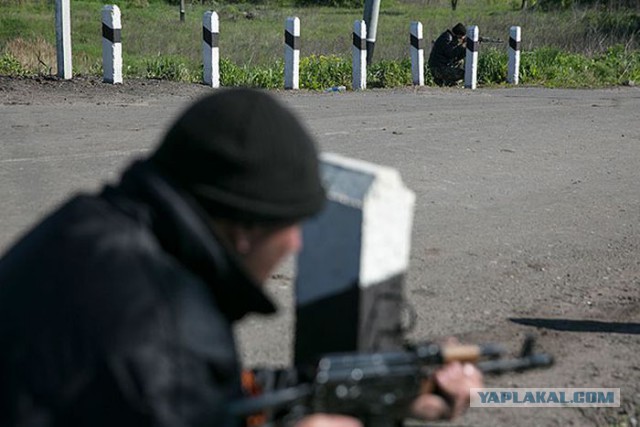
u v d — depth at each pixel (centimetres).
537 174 1510
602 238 1177
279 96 2289
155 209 283
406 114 2064
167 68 2458
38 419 250
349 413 350
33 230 295
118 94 2025
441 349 373
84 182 1190
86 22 5378
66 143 1427
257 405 323
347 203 436
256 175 283
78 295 259
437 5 8625
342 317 446
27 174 1208
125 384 250
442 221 1177
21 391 252
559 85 3184
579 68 3434
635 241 1177
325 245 447
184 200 284
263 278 307
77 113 1728
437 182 1384
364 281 438
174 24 5578
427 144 1675
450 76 2978
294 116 296
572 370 768
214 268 287
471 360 379
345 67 2755
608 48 3884
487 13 7100
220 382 275
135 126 1620
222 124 283
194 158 283
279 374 373
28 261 275
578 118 2209
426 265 998
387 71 2869
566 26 4553
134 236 277
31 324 258
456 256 1041
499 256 1056
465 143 1720
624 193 1433
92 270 264
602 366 781
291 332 782
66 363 252
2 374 257
